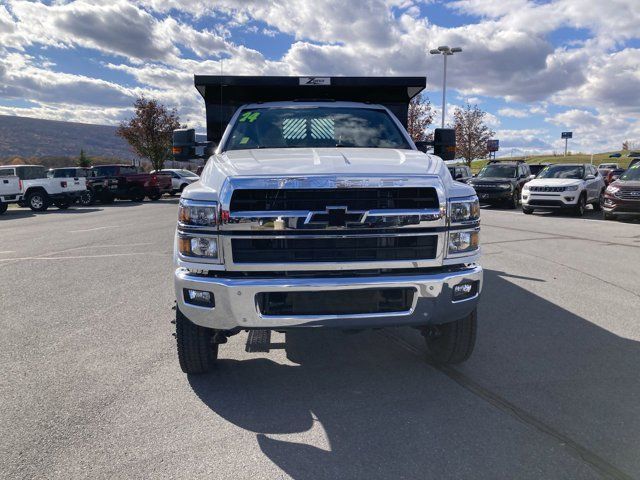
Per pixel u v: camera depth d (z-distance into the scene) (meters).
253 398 3.40
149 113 39.91
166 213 18.75
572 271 7.30
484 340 4.47
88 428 3.00
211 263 3.06
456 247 3.20
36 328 4.88
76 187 22.09
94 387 3.58
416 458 2.66
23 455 2.71
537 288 6.30
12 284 6.73
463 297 3.25
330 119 4.71
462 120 47.03
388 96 5.32
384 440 2.84
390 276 3.08
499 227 12.95
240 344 4.48
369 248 3.09
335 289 3.02
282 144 4.43
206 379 3.72
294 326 3.07
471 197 3.28
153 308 5.56
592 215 16.75
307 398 3.39
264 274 3.06
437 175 3.19
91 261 8.42
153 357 4.14
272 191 3.01
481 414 3.13
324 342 4.51
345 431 2.95
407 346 4.38
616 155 74.44
